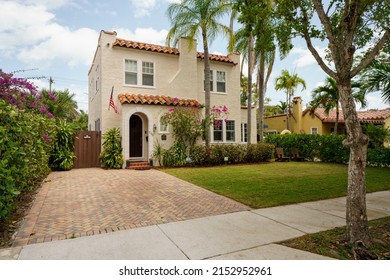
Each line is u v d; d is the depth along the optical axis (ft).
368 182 31.30
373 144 51.39
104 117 47.19
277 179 32.94
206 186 28.58
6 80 28.43
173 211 19.58
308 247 13.26
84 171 41.16
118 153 44.19
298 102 90.89
